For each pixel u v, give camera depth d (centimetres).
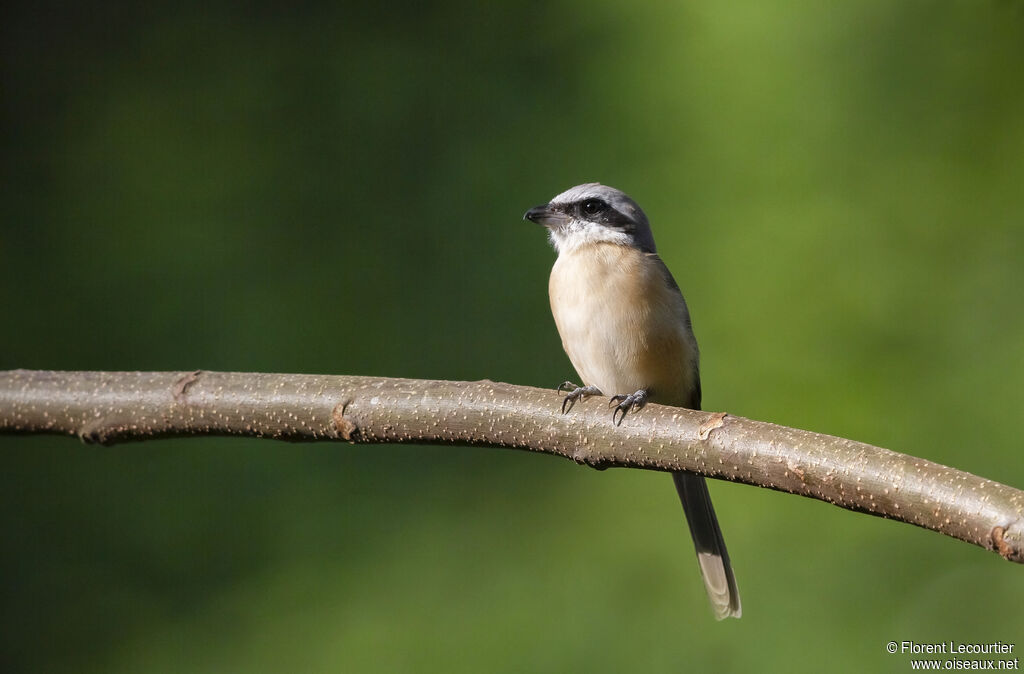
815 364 1153
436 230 1330
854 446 443
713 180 1273
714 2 1340
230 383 524
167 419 526
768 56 1306
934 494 418
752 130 1281
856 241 1202
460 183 1351
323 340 1277
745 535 1078
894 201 1215
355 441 512
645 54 1359
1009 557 402
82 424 534
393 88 1424
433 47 1440
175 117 1445
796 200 1234
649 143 1313
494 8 1449
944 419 1110
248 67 1470
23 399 540
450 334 1273
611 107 1348
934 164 1222
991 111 1227
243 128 1424
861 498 436
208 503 1157
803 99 1279
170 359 1270
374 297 1295
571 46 1396
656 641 1058
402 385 514
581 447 495
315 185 1373
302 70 1461
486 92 1402
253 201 1367
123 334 1283
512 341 1261
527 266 1291
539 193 1325
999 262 1168
